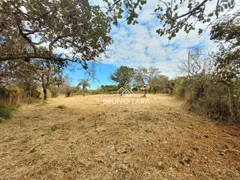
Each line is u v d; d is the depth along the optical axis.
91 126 2.96
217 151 1.70
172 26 1.18
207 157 1.56
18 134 2.43
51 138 2.25
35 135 2.38
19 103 5.50
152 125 2.94
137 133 2.46
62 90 12.96
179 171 1.33
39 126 2.96
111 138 2.23
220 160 1.50
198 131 2.46
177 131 2.50
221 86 3.26
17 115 3.90
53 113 4.42
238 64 2.53
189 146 1.86
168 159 1.55
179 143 1.97
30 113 4.30
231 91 2.94
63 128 2.82
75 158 1.60
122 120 3.46
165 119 3.45
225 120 3.06
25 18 2.21
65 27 2.74
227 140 2.02
